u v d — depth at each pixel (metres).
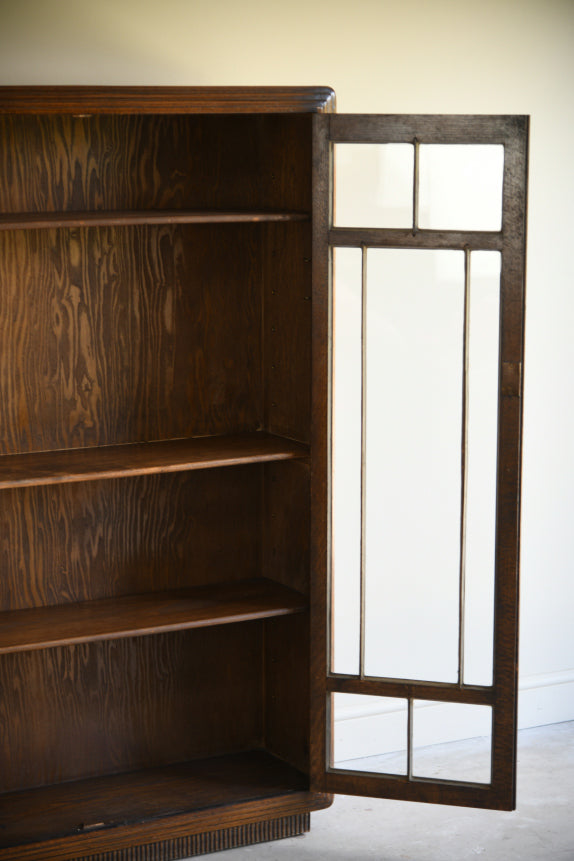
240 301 2.97
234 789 2.92
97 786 2.95
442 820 3.06
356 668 3.17
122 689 3.00
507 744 2.81
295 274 2.80
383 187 2.67
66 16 2.75
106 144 2.75
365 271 2.72
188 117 2.82
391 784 2.88
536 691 3.58
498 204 2.64
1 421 2.77
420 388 2.84
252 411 3.04
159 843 2.83
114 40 2.81
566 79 3.27
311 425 2.76
